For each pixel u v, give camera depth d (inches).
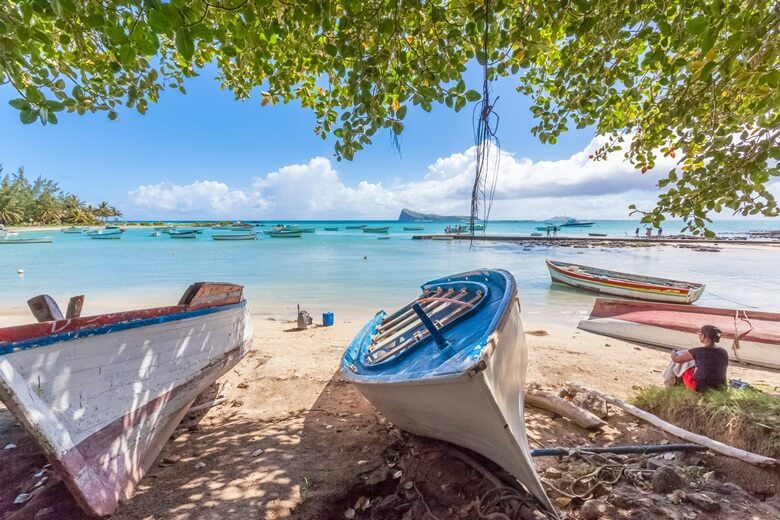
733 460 129.3
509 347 128.6
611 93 169.6
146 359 137.2
